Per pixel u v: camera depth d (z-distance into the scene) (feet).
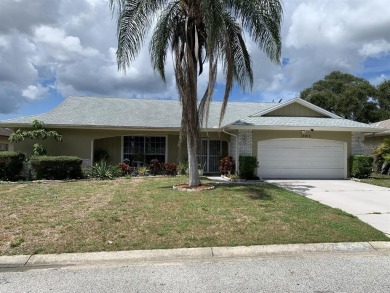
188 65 36.68
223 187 39.27
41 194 34.71
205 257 17.98
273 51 36.70
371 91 123.24
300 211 26.91
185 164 57.62
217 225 22.71
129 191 36.50
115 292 13.51
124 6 34.58
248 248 18.80
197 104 39.11
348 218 25.21
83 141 57.00
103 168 51.39
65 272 15.72
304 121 56.13
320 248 19.19
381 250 19.34
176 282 14.49
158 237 20.31
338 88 132.57
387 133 67.82
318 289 13.74
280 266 16.49
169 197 32.48
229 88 36.14
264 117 58.34
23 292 13.53
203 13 33.47
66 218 24.34
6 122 53.67
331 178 55.21
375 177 55.47
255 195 33.50
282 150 54.80
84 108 63.05
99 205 28.94
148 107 66.59
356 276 15.20
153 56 38.63
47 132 52.06
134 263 17.04
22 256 17.33
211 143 64.34
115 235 20.59
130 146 62.49
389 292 13.46
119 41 34.88
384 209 29.66
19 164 49.73
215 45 33.42
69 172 50.08
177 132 59.47
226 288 13.87
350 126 53.88
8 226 22.20
